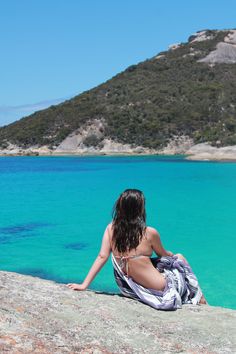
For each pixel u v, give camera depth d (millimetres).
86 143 109688
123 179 39000
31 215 21219
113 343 4551
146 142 105875
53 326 4672
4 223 19406
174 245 15469
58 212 22000
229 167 52125
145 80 130000
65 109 122312
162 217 20391
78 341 4438
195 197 26703
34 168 56875
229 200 25391
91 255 14219
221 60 140500
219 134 101875
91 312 5285
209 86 120500
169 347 4645
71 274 12156
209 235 16891
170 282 5809
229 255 14227
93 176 42750
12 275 6664
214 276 12133
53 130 116875
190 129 108062
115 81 134750
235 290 11000
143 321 5242
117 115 112812
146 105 116625
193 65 136125
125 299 5887
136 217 5660
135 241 5664
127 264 5738
